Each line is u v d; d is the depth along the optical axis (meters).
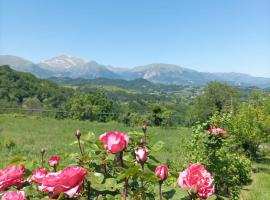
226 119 14.12
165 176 2.26
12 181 2.25
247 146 22.55
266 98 28.39
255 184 16.59
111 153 2.45
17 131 40.72
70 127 48.91
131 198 2.36
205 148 9.84
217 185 9.77
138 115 61.78
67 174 1.93
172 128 56.50
